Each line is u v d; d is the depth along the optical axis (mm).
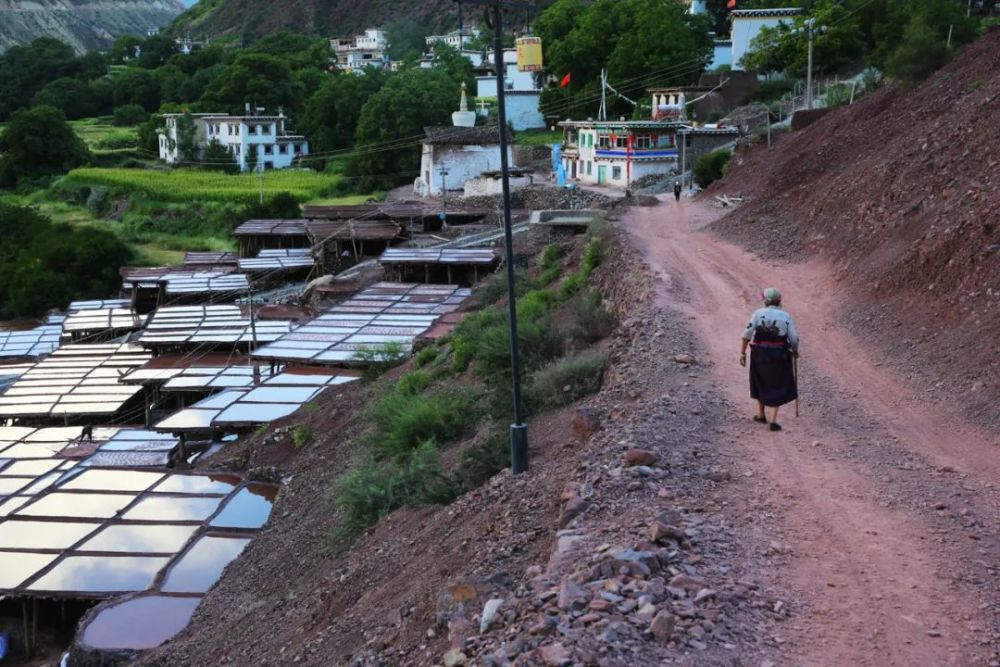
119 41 196625
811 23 48469
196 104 121375
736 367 14078
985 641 6398
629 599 6871
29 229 77375
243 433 28984
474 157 76312
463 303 41438
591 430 12117
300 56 141750
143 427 32188
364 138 88375
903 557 7715
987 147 19438
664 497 8984
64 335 50625
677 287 20203
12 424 34000
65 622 18594
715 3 92062
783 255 24375
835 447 10539
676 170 61000
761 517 8539
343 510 17312
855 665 6145
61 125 109250
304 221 70000
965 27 45406
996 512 8641
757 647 6363
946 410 11930
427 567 10992
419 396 21016
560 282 30656
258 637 13477
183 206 85688
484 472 13867
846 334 16234
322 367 34219
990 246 14992
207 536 20656
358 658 9141
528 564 8750
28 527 21203
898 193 21375
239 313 47719
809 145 36969
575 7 96375
